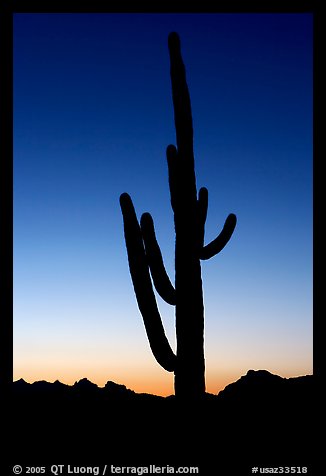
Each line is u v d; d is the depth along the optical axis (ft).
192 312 17.44
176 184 17.95
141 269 16.94
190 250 17.63
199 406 17.31
